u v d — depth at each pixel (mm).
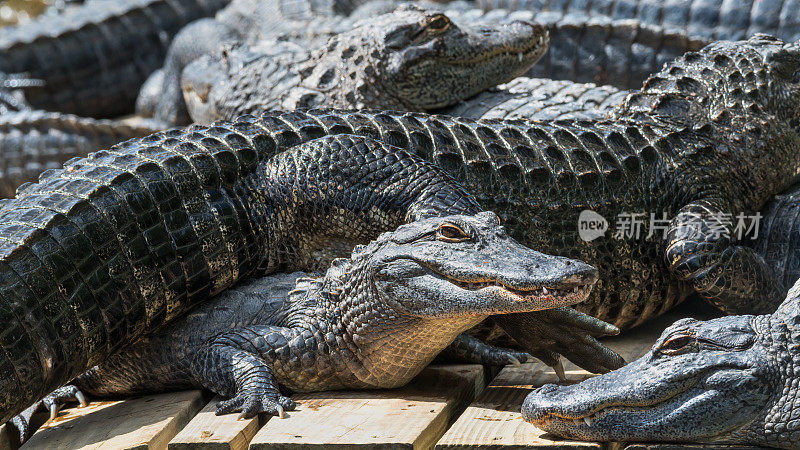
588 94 14203
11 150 18578
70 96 23359
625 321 11438
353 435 8188
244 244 9992
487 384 10148
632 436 7855
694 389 7809
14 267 8391
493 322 10336
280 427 8430
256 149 10398
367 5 19922
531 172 10812
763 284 11047
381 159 10273
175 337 9633
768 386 7711
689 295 12062
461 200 9977
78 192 9164
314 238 10461
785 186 12477
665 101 12406
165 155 9859
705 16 18453
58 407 10008
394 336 8766
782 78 12586
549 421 8031
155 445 8539
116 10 24031
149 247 9250
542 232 10773
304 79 14797
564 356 9617
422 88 14133
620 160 11305
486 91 14797
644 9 18984
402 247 8562
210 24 20578
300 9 20703
